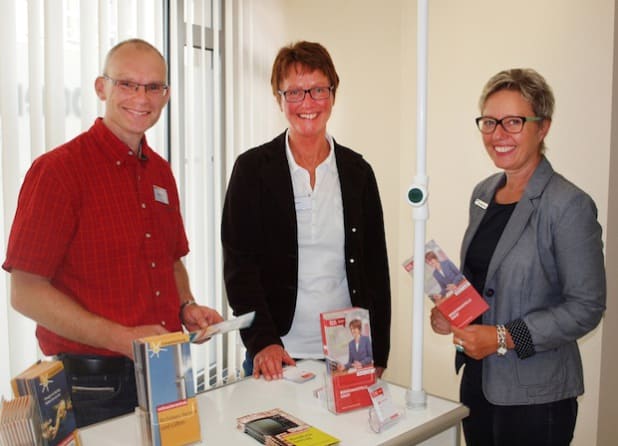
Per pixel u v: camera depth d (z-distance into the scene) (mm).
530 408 1502
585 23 2357
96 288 1558
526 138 1498
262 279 1815
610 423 2324
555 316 1415
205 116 2900
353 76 3334
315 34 3381
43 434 899
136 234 1614
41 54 2090
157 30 2590
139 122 1619
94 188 1550
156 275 1680
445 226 3014
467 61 2832
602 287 1421
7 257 1458
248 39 3127
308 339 1812
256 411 1213
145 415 1022
